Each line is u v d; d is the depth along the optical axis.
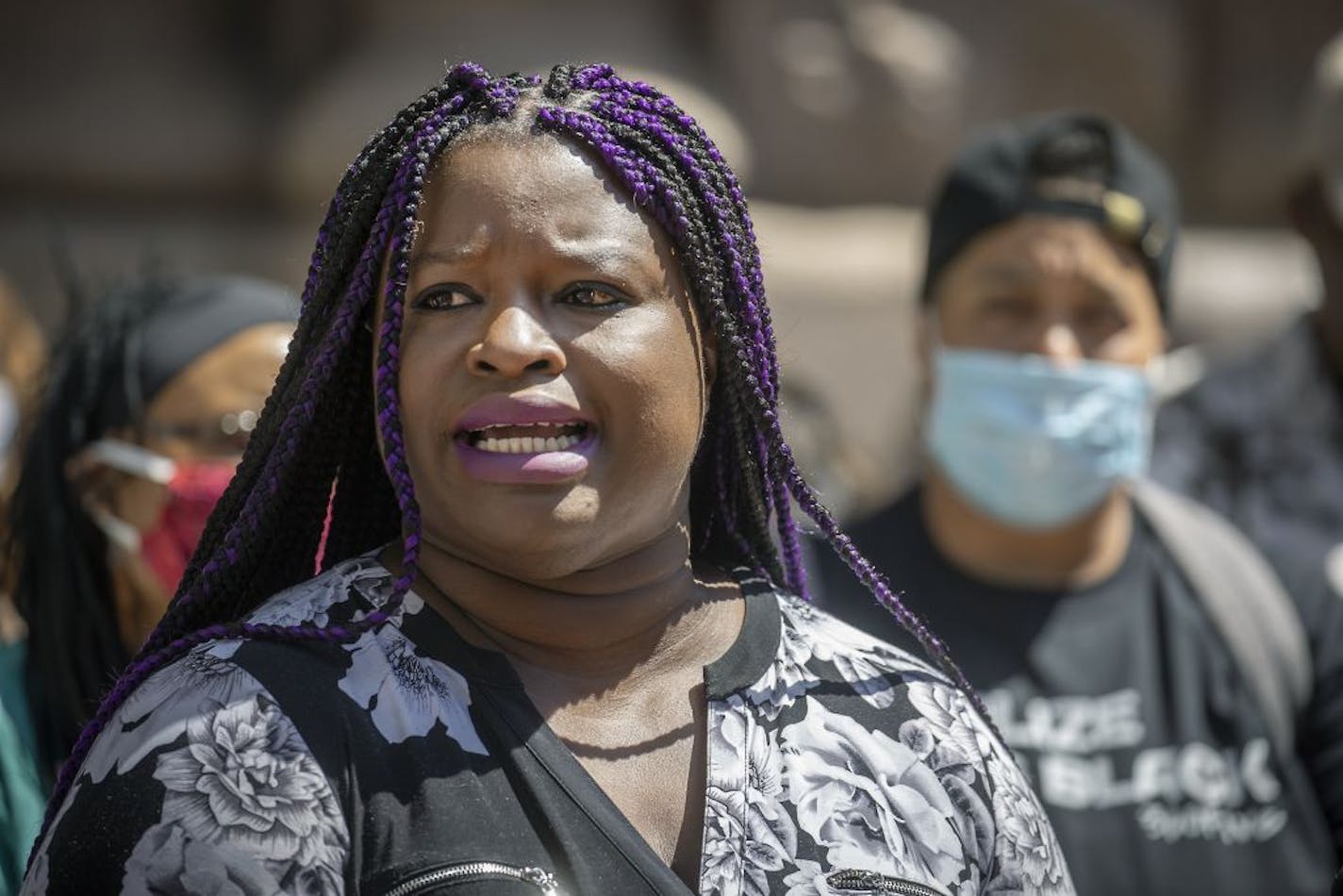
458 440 4.91
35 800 7.16
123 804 4.49
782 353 6.98
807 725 5.10
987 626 9.71
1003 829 5.21
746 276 5.36
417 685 4.79
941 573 9.98
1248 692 9.38
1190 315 20.41
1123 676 9.48
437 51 19.17
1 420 10.07
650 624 5.16
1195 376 13.40
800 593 5.89
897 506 10.45
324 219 5.29
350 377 5.26
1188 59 21.52
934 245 10.55
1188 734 9.28
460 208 4.91
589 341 4.89
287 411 5.18
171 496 7.95
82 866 4.48
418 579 5.08
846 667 5.33
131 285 8.66
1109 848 9.05
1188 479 12.70
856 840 4.92
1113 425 9.94
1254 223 21.70
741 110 19.94
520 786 4.70
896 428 19.16
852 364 19.23
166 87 19.47
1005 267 10.10
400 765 4.65
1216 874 9.04
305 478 5.30
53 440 8.08
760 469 5.60
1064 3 20.95
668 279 5.05
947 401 10.17
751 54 19.91
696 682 5.14
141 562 7.98
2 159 18.94
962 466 10.02
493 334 4.79
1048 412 9.85
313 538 5.43
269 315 8.38
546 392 4.80
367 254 4.99
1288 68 21.69
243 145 19.53
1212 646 9.52
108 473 8.02
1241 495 12.62
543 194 4.89
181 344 8.12
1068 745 9.31
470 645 4.91
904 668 5.44
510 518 4.84
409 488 4.81
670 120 5.27
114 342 8.22
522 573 5.02
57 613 7.85
